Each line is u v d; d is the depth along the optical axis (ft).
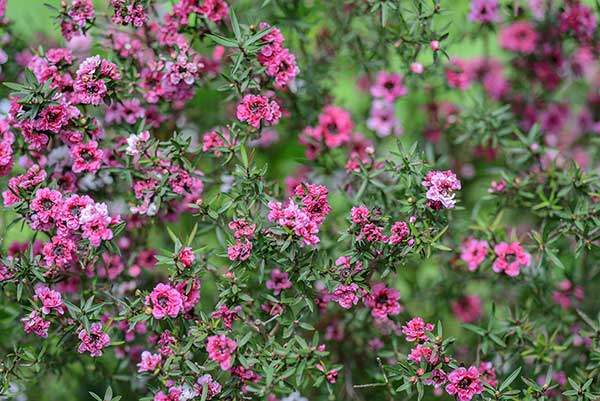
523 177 2.27
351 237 2.06
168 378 2.06
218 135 2.13
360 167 2.14
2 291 2.10
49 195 2.03
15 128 2.12
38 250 2.14
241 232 2.04
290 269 2.05
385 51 2.29
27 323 2.04
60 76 2.10
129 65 2.15
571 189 2.19
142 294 2.05
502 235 2.20
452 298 2.26
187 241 2.04
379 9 2.20
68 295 2.14
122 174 2.10
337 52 2.32
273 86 2.16
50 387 2.26
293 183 2.25
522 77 2.42
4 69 2.22
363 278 2.06
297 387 2.10
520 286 2.24
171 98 2.16
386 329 2.20
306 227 2.03
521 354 2.15
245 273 2.08
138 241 2.23
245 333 2.09
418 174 2.06
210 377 2.03
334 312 2.21
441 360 2.04
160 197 2.09
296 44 2.34
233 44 2.06
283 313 2.09
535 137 2.28
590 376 2.12
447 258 2.24
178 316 2.07
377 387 2.21
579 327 2.23
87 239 2.03
